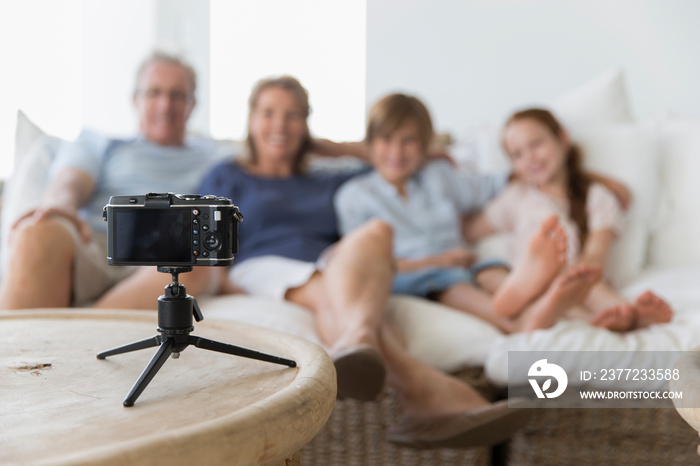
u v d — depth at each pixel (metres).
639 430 1.22
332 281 1.29
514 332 1.40
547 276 1.37
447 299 1.53
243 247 1.65
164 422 0.49
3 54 2.31
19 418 0.50
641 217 1.71
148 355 0.70
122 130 2.50
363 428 1.28
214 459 0.43
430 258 1.60
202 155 1.80
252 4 2.56
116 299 1.27
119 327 0.85
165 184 1.69
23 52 2.35
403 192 1.73
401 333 1.34
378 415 1.27
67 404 0.53
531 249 1.39
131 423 0.49
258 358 0.65
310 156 1.83
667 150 1.81
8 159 2.26
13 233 1.25
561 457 1.25
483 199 1.77
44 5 2.38
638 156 1.73
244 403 0.53
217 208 0.62
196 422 0.49
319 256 1.61
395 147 1.72
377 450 1.27
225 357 0.69
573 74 2.20
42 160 1.64
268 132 1.74
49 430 0.47
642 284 1.60
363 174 1.80
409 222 1.69
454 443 1.13
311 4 2.52
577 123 1.88
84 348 0.73
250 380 0.60
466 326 1.32
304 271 1.41
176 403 0.53
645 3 2.13
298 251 1.61
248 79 2.58
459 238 1.70
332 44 2.52
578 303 1.37
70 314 0.91
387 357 1.21
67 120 2.43
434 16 2.26
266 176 1.75
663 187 1.78
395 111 1.72
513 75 2.23
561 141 1.70
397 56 2.29
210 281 1.39
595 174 1.70
